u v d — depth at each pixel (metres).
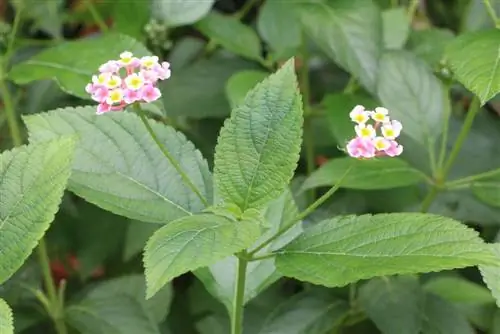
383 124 0.52
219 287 0.57
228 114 0.72
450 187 0.64
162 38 0.74
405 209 0.67
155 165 0.55
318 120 0.73
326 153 0.74
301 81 0.76
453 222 0.50
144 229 0.69
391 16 0.71
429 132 0.65
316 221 0.67
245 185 0.51
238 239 0.49
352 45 0.67
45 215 0.52
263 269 0.57
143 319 0.64
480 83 0.56
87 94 0.62
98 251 0.73
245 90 0.66
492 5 0.67
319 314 0.62
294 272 0.50
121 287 0.66
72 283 0.75
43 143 0.53
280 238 0.56
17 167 0.52
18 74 0.64
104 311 0.64
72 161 0.53
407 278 0.61
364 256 0.50
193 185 0.53
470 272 0.67
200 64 0.74
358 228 0.51
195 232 0.49
